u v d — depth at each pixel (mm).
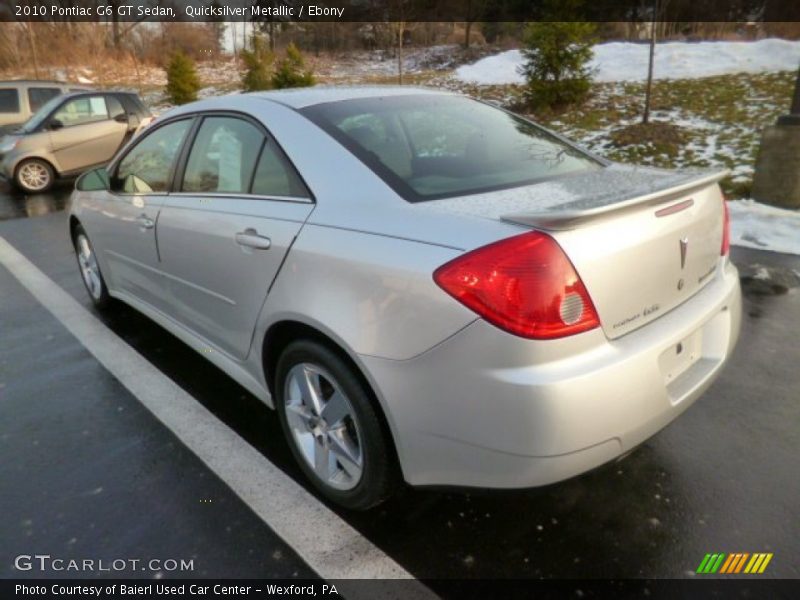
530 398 1650
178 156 3096
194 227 2789
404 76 18141
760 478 2369
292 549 2102
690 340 2096
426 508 2271
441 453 1852
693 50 13789
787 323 3727
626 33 19172
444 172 2295
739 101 10273
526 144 2701
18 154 9773
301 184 2318
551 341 1669
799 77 5895
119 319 4328
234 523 2234
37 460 2646
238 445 2725
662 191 1898
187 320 3158
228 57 30875
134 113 10828
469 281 1695
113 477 2518
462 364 1729
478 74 15766
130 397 3182
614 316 1801
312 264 2117
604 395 1715
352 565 2023
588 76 11477
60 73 24656
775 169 6078
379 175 2176
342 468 2279
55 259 6039
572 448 1701
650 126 9438
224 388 3260
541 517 2203
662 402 1884
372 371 1920
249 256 2412
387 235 1934
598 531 2125
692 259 2107
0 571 2041
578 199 1938
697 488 2322
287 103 2627
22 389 3297
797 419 2748
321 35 26375
